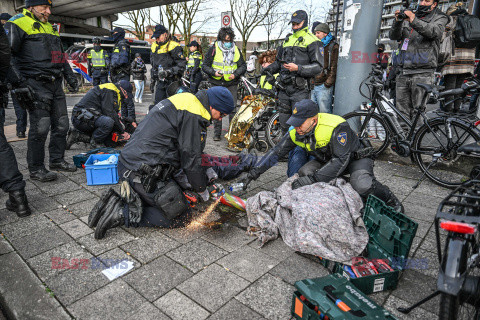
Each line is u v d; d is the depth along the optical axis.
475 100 6.25
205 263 2.28
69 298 1.92
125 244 2.50
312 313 1.64
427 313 1.85
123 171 2.57
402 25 4.79
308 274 2.19
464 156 3.96
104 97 4.85
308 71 4.18
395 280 2.03
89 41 20.25
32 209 3.05
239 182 3.09
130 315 1.80
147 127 2.47
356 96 4.91
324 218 2.40
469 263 1.31
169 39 6.14
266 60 6.11
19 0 20.31
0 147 2.77
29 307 1.84
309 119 2.76
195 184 2.64
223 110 2.51
